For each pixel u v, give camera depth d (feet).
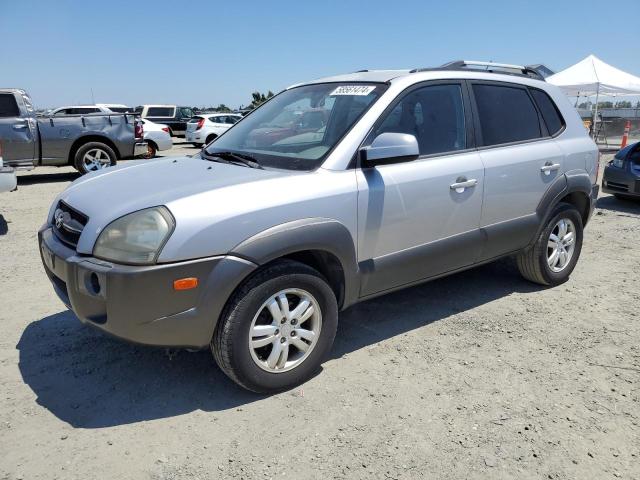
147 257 8.33
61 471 7.85
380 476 7.77
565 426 8.93
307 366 10.10
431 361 11.09
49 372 10.61
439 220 11.76
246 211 8.95
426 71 12.19
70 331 12.46
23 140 35.35
